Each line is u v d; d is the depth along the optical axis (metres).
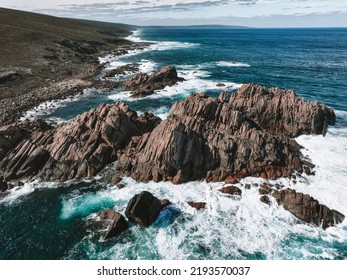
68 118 49.31
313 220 26.92
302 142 40.50
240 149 33.69
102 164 34.22
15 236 25.59
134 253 23.80
